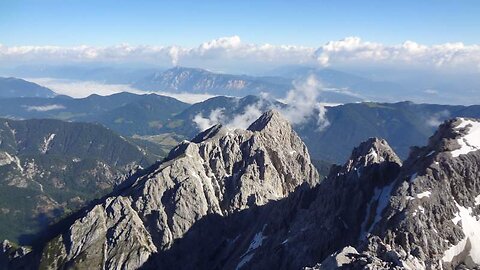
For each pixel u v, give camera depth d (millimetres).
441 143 169750
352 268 117750
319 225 182375
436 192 153625
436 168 158875
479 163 160000
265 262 183125
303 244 178250
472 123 179125
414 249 139000
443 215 149000
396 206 152000
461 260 141500
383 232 145500
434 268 133625
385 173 185625
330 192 194000
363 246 137625
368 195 180625
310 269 123938
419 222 144750
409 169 173000
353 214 176625
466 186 157875
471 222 150125
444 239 144125
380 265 115812
